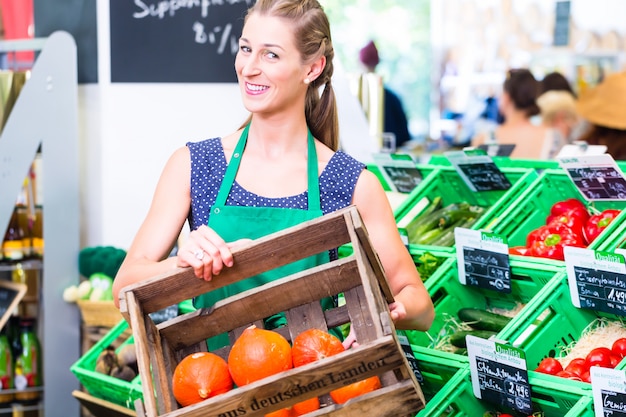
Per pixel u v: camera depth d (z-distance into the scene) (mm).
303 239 1950
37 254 4785
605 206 3408
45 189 4629
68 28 4949
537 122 6301
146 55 4824
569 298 2904
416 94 7848
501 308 3291
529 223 3467
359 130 4887
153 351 1937
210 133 5035
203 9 4949
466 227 3596
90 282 4586
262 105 2152
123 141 4820
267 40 2125
